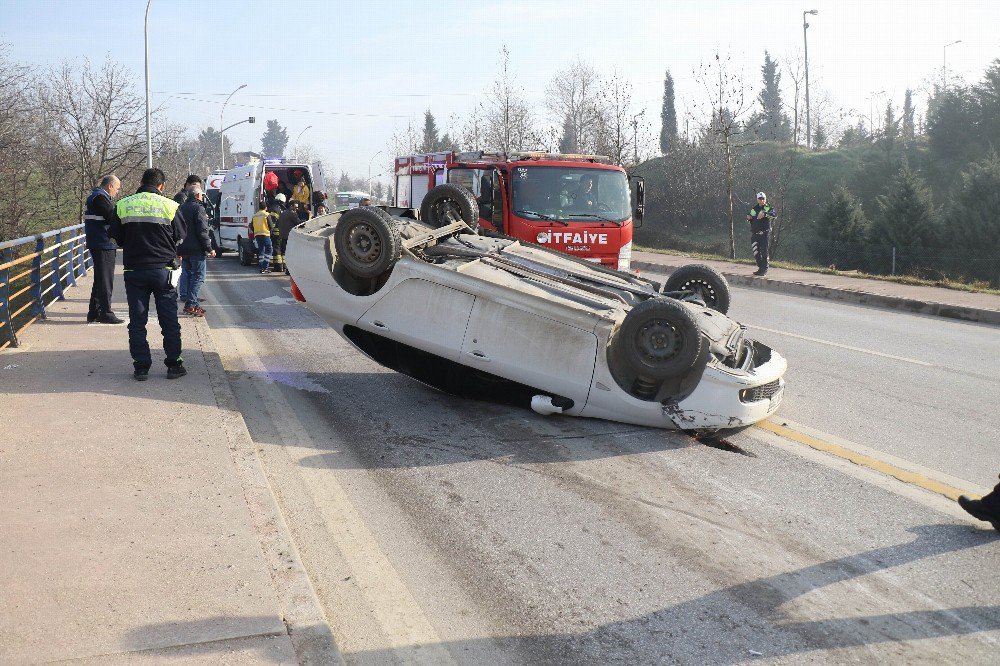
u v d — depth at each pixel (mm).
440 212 10195
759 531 4824
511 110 43531
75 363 7988
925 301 15008
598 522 4930
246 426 6344
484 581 4211
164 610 3527
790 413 7449
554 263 8219
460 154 16438
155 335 9664
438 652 3578
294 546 4262
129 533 4250
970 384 8766
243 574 3875
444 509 5098
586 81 55781
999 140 52375
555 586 4164
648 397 6605
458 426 6789
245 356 9539
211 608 3562
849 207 40625
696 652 3582
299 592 3789
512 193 11883
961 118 54781
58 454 5371
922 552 4574
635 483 5551
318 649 3352
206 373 7715
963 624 3832
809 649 3609
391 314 7055
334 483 5512
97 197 10039
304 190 20438
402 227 7762
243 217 20844
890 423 7168
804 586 4176
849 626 3801
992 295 16016
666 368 6289
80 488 4816
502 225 11922
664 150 61750
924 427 7059
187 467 5219
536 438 6473
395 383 8258
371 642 3645
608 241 12086
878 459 6152
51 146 34750
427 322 6910
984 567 4402
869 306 15883
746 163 54125
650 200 56250
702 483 5574
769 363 7008
